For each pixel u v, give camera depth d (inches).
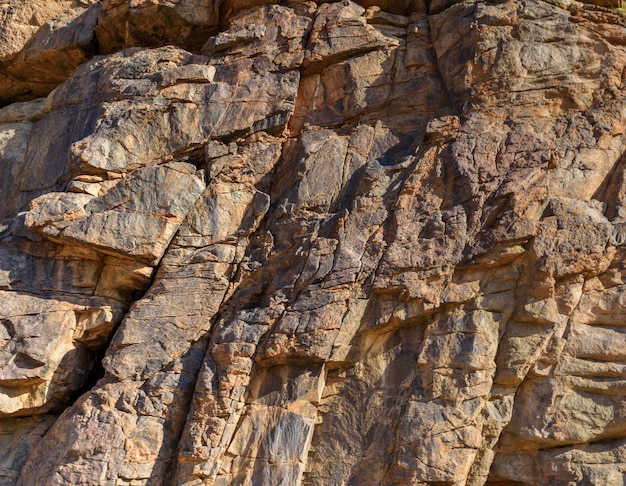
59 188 601.0
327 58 568.4
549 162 490.9
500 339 470.3
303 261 505.0
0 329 531.8
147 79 595.5
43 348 525.7
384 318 482.9
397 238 492.4
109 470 478.0
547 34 526.3
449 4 569.3
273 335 485.1
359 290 487.8
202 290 523.2
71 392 542.3
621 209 482.0
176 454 489.1
